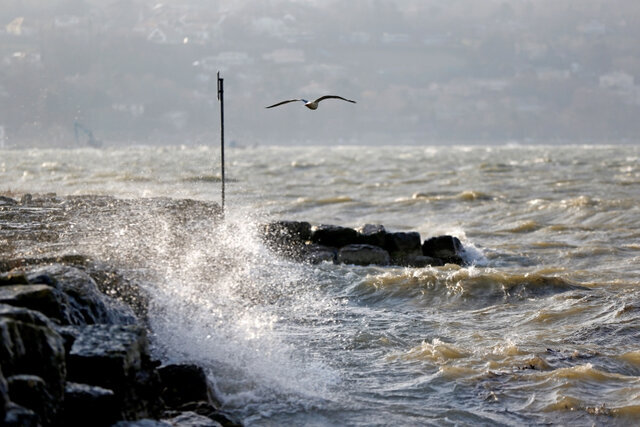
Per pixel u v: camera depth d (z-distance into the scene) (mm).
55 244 42125
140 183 142000
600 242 73250
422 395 30594
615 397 30469
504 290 48250
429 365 33812
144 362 25719
